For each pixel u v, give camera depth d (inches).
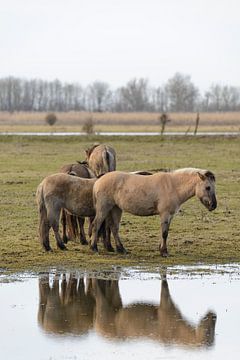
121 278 1542.8
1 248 1792.6
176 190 1721.2
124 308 1332.4
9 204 2445.9
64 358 1075.3
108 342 1146.0
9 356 1082.7
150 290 1449.3
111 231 1824.6
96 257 1723.7
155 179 1731.1
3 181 2987.2
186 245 1855.3
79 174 1947.6
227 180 3038.9
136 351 1106.1
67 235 1914.4
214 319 1266.0
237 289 1456.7
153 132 6368.1
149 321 1253.1
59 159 3890.3
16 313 1294.3
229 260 1706.4
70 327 1220.5
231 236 1963.6
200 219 2203.5
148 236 1955.0
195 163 3700.8
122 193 1728.6
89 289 1456.7
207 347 1124.5
